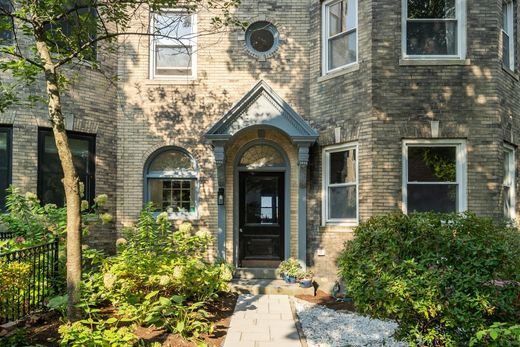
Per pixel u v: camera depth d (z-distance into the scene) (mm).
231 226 9414
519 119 9109
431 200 8180
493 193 7957
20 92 8117
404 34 8305
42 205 8422
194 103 9570
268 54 9586
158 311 5461
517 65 9242
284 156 9562
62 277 6566
